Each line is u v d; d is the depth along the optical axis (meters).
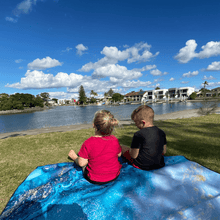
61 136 6.26
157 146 1.82
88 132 7.11
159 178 1.71
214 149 4.08
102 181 1.70
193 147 4.29
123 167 2.09
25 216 1.35
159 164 1.93
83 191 1.59
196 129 7.02
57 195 1.61
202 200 1.45
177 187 1.61
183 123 9.11
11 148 4.74
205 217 1.27
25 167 3.29
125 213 1.31
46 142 5.36
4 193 2.36
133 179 1.71
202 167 1.94
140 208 1.36
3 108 70.69
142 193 1.53
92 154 1.64
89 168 1.75
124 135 6.01
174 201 1.44
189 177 1.77
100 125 1.62
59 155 3.97
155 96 100.44
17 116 44.31
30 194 1.66
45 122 23.66
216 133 6.08
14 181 2.72
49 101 145.75
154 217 1.27
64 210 1.37
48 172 2.15
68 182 1.83
